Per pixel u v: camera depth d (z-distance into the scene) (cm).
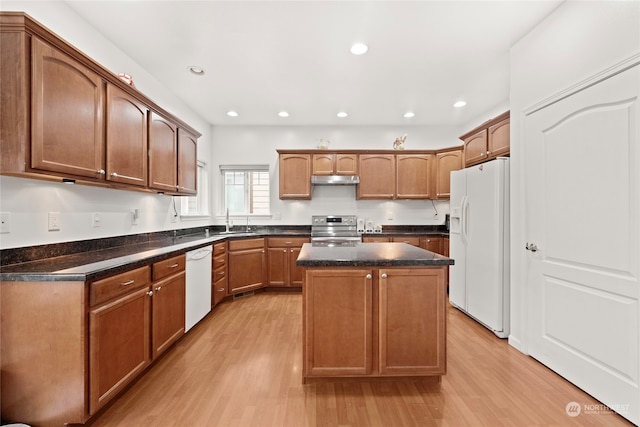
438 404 167
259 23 212
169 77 296
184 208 384
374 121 445
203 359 219
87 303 143
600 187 167
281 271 408
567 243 188
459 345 243
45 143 144
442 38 231
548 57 204
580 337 180
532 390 180
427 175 441
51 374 141
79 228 203
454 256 334
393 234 422
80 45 204
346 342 181
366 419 155
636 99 149
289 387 184
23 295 141
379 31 221
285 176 435
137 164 217
